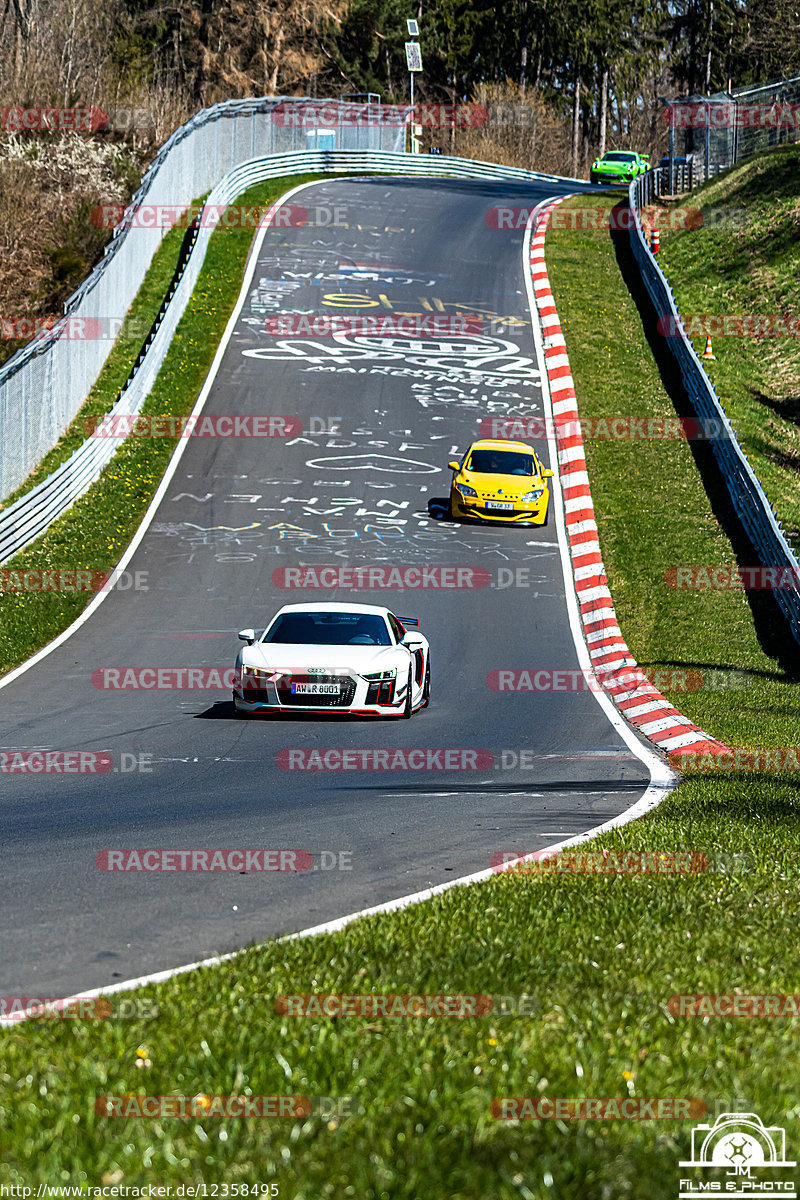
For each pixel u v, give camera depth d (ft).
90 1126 45.80
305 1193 41.39
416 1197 41.37
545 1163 43.60
